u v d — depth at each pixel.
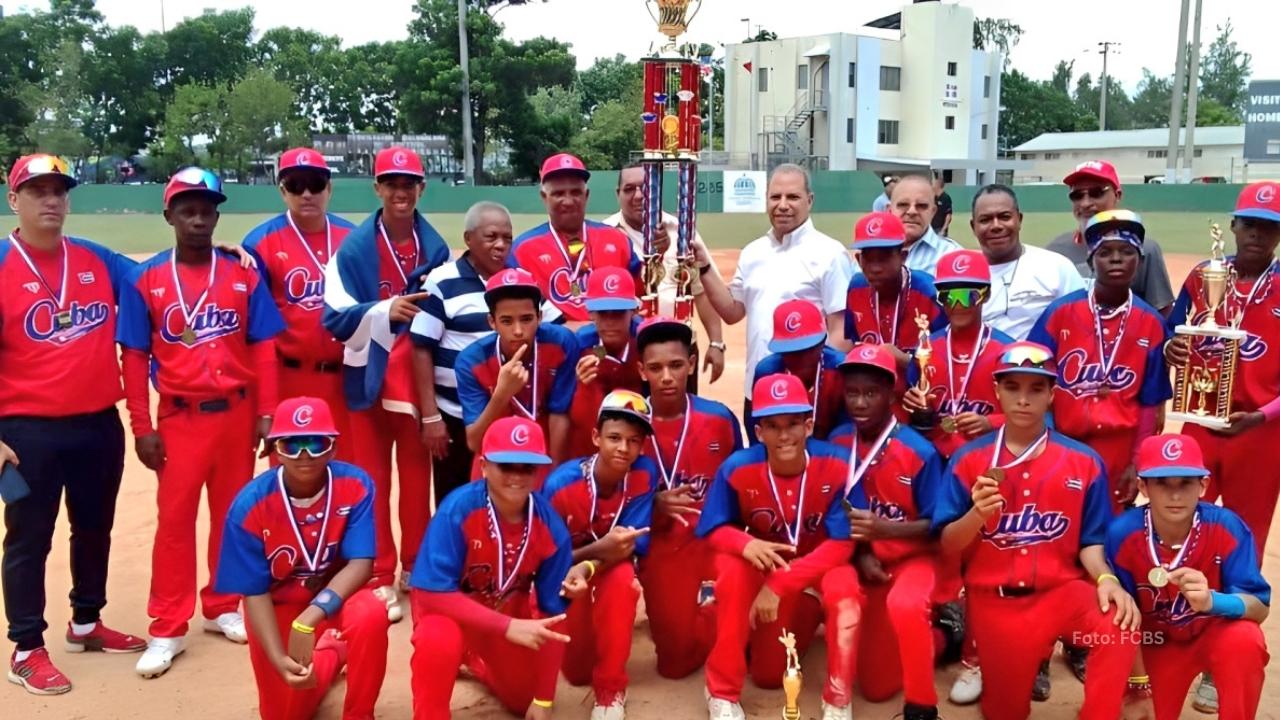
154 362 6.20
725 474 5.57
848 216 34.59
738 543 5.30
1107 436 5.86
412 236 6.91
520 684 5.28
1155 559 4.95
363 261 6.64
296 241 6.89
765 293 7.00
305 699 5.14
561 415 6.32
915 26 55.06
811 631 5.89
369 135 57.50
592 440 6.31
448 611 4.97
